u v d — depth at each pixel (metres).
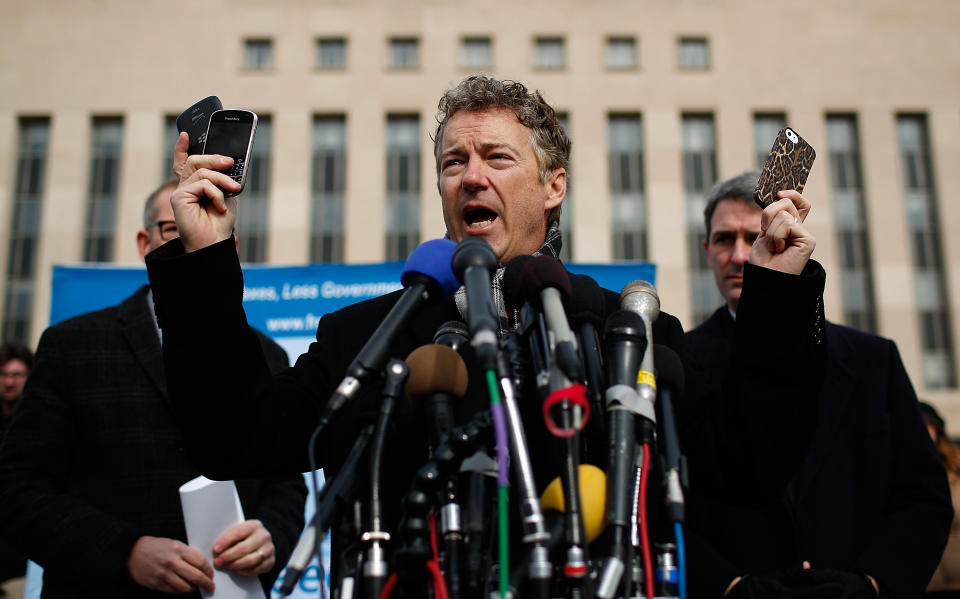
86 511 2.48
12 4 20.36
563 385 1.37
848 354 2.92
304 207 19.42
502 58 20.42
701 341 3.07
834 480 2.69
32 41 20.23
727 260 3.18
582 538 1.31
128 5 20.52
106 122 20.25
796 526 2.64
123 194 19.50
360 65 20.33
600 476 1.43
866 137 20.09
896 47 20.56
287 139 19.84
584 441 1.58
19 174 19.84
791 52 20.53
